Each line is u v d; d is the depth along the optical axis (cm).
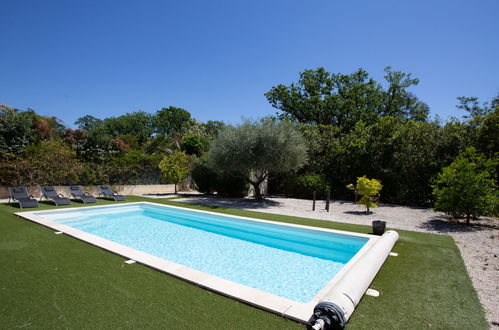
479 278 420
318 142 1775
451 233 754
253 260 589
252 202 1409
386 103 2659
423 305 324
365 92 2617
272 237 790
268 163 1354
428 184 1295
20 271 403
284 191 1838
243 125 1420
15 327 256
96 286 353
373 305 322
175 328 258
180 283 367
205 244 708
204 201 1412
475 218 959
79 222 966
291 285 461
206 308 300
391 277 417
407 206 1320
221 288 343
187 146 2720
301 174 1741
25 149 1434
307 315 281
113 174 1648
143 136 3089
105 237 770
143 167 1833
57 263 439
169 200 1419
